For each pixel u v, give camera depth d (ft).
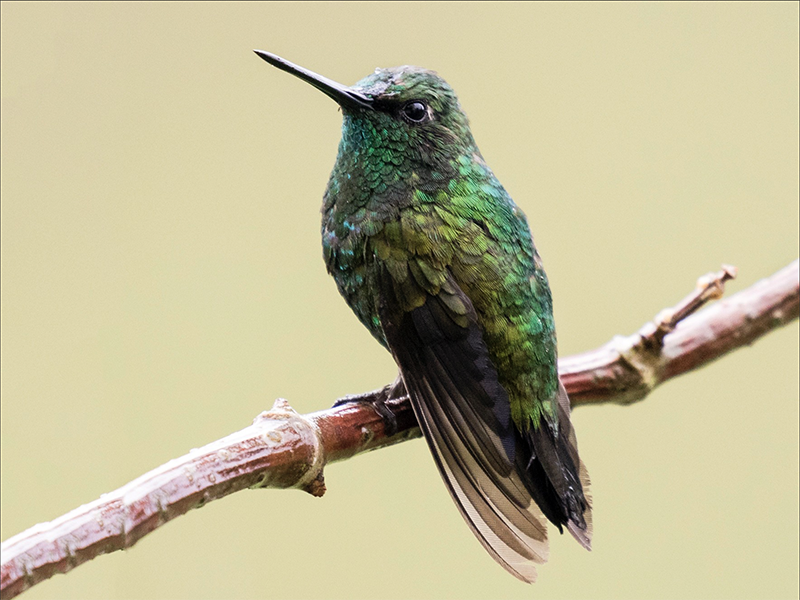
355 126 6.68
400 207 6.67
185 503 6.52
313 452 6.56
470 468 6.62
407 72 6.69
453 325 6.65
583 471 6.66
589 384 6.70
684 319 6.72
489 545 6.60
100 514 6.50
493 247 6.66
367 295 6.68
